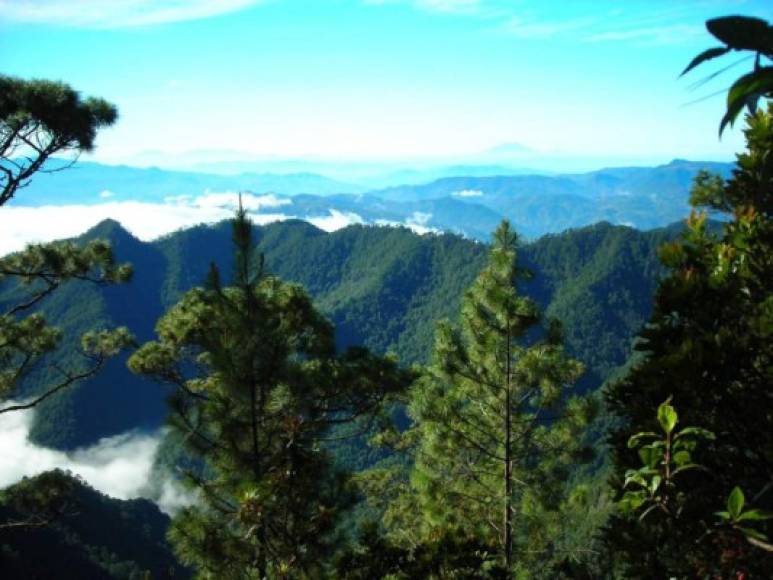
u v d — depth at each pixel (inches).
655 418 107.2
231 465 300.5
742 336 112.4
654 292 124.6
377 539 194.7
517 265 422.9
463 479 480.4
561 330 440.5
